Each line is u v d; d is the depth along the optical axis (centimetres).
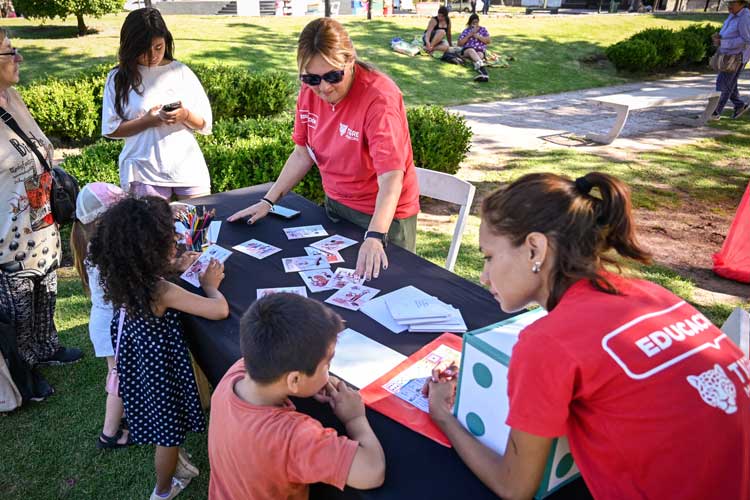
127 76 317
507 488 121
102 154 465
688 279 433
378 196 241
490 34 1602
